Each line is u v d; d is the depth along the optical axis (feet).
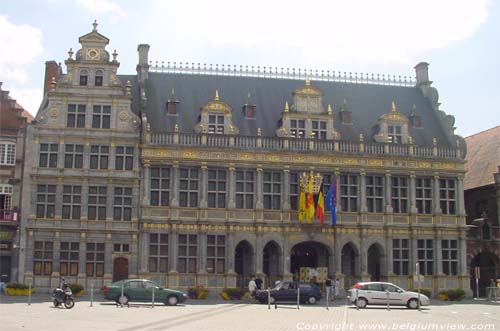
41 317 105.19
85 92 187.32
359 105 214.48
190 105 200.23
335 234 191.31
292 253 199.00
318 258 196.13
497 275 206.69
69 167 183.42
